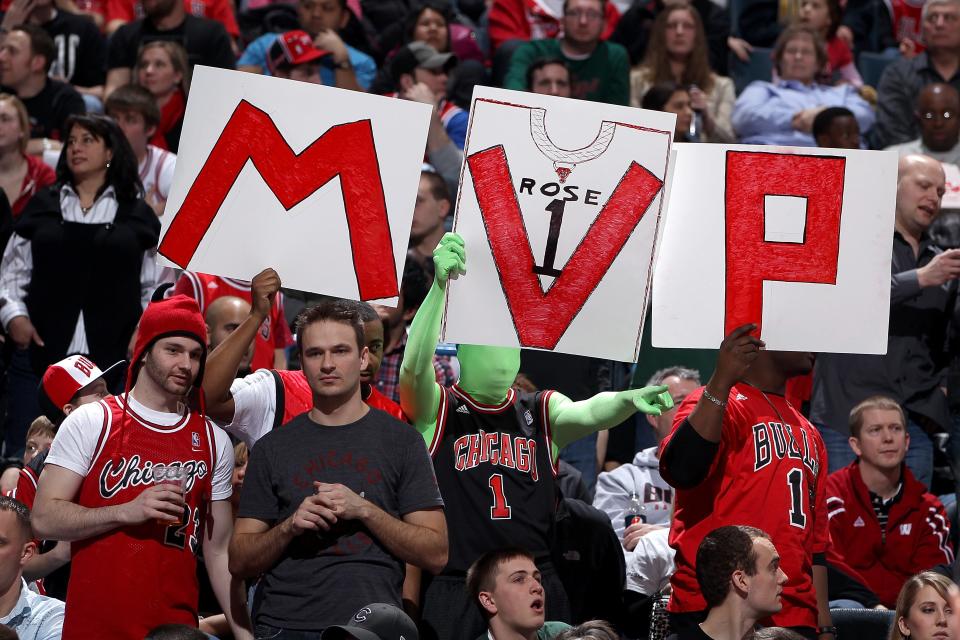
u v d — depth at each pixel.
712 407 15.79
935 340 25.17
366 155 16.41
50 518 15.37
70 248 24.45
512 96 16.53
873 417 22.45
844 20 43.00
